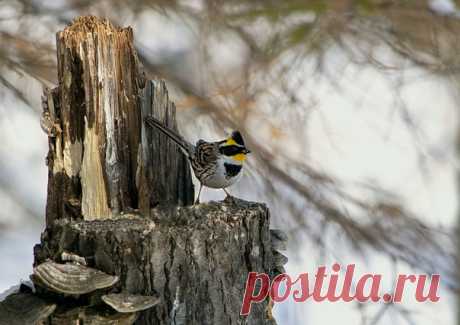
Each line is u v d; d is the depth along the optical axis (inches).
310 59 536.4
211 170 383.2
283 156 528.7
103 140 350.0
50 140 351.9
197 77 568.1
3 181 645.3
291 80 528.1
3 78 553.0
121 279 318.7
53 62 537.6
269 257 347.6
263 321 343.9
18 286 379.6
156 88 362.9
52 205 352.8
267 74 528.1
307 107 529.0
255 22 544.1
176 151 371.6
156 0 544.7
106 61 348.2
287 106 526.3
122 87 352.8
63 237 326.3
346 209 530.6
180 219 338.6
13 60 535.2
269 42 536.1
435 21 541.0
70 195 351.3
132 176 357.1
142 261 318.7
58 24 549.6
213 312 326.3
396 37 546.9
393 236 534.6
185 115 523.2
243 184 530.0
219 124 520.7
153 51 568.1
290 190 535.5
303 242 525.3
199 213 341.4
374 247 527.8
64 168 350.6
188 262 322.3
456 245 539.5
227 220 334.0
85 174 348.8
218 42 545.6
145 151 358.9
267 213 346.3
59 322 311.3
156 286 320.2
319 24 535.2
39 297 320.2
